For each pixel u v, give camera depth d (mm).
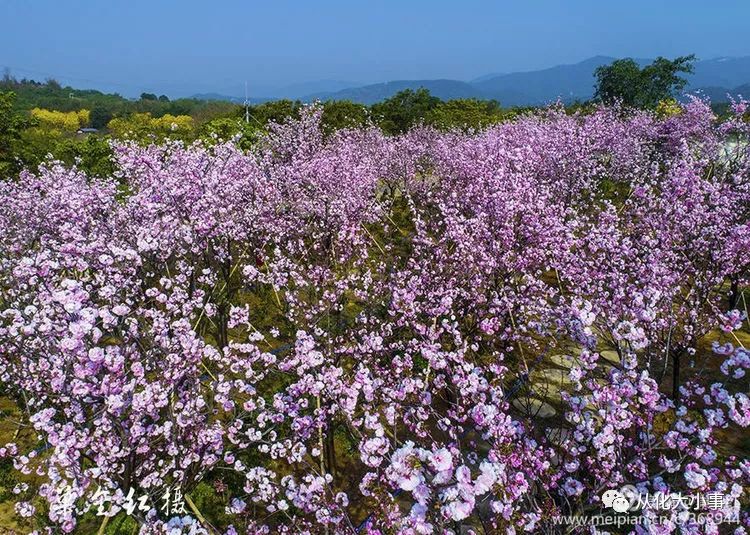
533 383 8656
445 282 9430
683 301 8938
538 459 5086
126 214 9570
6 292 7910
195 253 9336
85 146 19609
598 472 4980
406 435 7406
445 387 7488
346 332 9227
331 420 6629
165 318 6613
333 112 30938
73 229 8055
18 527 6320
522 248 9914
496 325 7875
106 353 4855
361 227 14352
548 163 15219
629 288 7543
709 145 19453
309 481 5590
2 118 17875
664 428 7168
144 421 5551
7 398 8742
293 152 19797
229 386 5883
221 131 23062
